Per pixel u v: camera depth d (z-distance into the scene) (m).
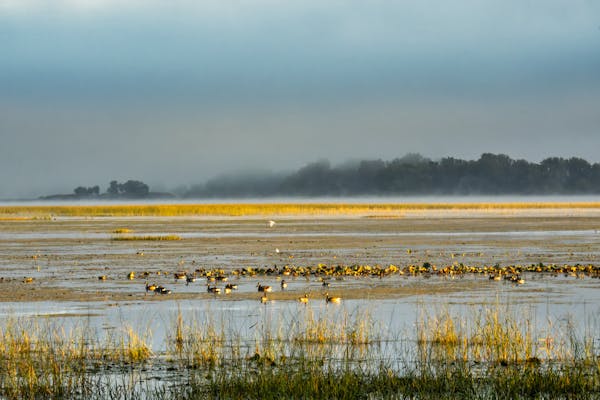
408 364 24.72
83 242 84.38
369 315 32.50
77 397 21.86
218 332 30.12
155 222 139.62
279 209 199.62
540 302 37.91
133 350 26.36
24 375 23.45
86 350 27.17
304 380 22.53
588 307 36.19
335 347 27.27
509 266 54.09
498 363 24.84
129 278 49.38
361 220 143.50
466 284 45.22
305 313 34.25
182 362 25.52
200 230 109.62
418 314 34.00
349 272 50.97
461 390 21.94
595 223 126.56
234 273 51.81
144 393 22.02
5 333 27.78
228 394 21.77
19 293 42.22
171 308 36.53
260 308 36.28
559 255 65.88
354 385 22.16
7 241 86.31
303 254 67.56
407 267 53.94
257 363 24.80
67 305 37.75
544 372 23.44
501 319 31.70
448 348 26.11
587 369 23.75
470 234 96.94
